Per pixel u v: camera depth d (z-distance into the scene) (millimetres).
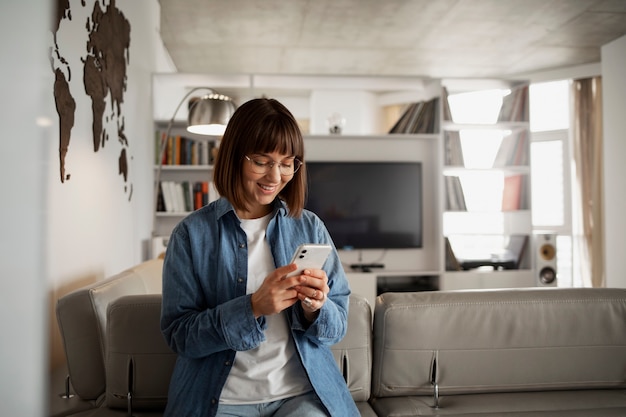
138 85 3494
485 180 5152
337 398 992
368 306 1276
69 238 2078
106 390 1233
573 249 5750
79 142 2188
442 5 4160
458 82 4625
